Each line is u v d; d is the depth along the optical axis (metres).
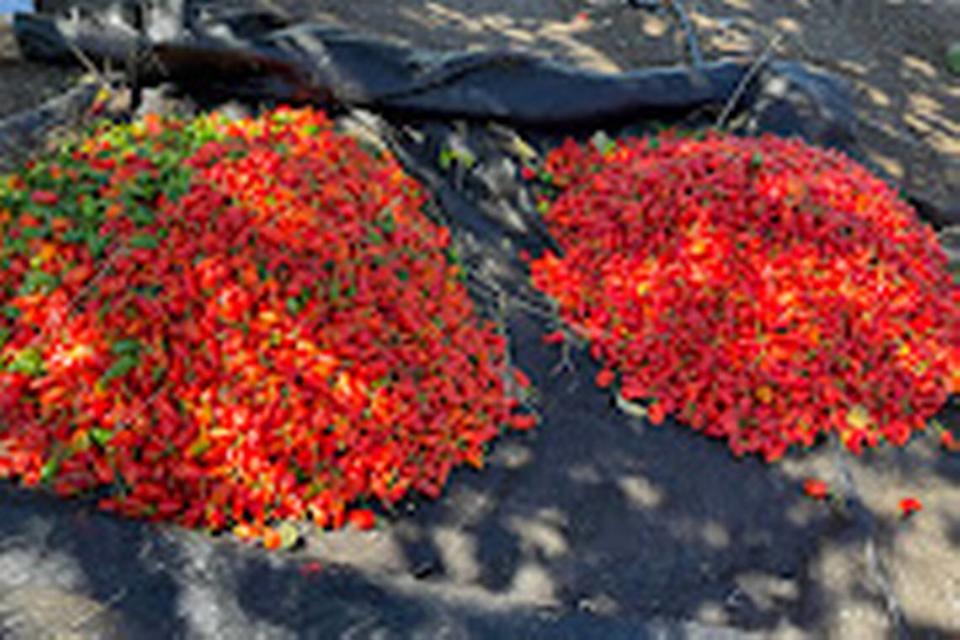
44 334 2.22
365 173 2.68
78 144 2.59
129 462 2.17
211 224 2.34
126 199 2.35
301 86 2.88
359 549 2.23
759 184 2.68
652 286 2.58
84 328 2.22
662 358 2.51
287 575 2.11
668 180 2.72
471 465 2.38
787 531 2.36
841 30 3.86
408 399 2.33
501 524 2.31
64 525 2.10
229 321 2.25
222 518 2.18
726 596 2.26
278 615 2.05
